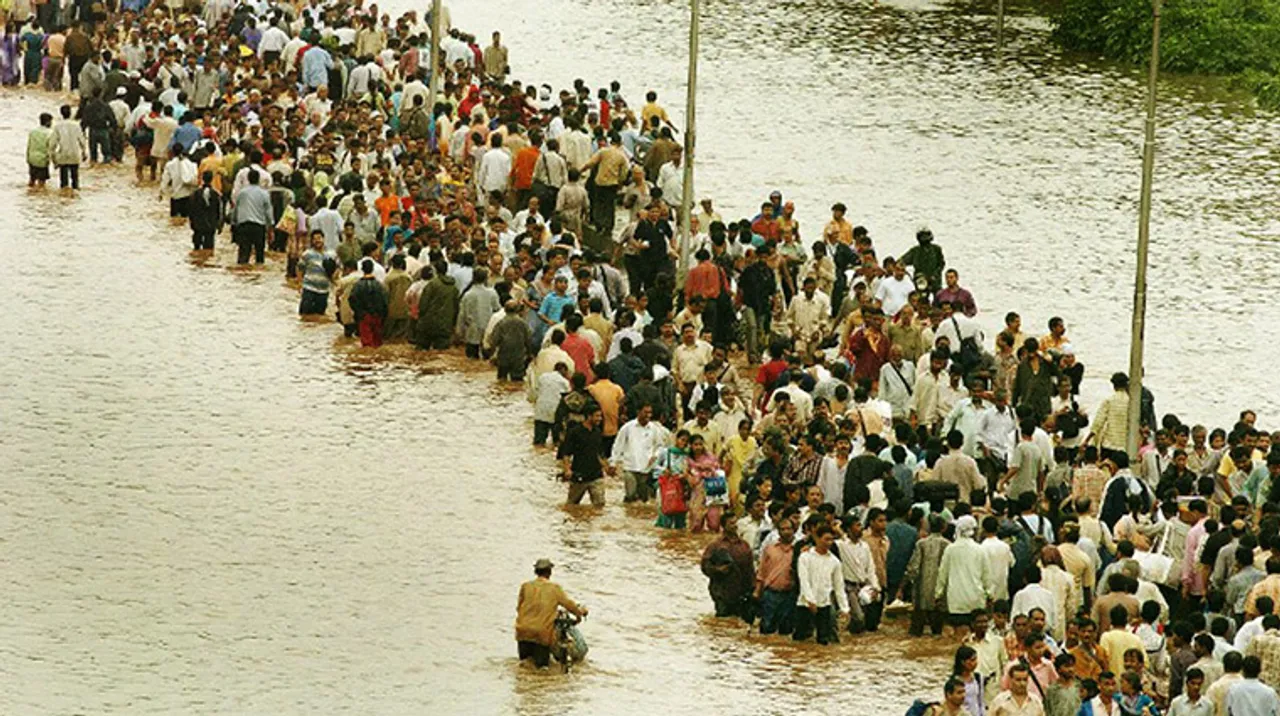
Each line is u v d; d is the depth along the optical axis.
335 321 97.75
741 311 93.25
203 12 147.88
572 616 64.75
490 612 67.94
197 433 82.81
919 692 62.84
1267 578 63.31
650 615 68.38
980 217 118.88
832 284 95.25
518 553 72.81
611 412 81.12
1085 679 57.31
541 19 170.00
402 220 98.81
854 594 67.44
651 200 104.06
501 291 91.06
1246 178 128.25
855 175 126.44
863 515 70.31
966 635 66.88
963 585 66.25
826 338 90.06
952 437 71.12
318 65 131.62
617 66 153.00
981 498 70.75
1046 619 62.12
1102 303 104.94
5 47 139.50
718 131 135.88
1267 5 157.12
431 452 82.12
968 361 84.19
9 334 93.06
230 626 65.94
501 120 113.44
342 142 108.94
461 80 124.88
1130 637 60.59
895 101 145.38
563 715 60.25
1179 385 94.06
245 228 103.69
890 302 89.44
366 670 63.12
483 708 60.62
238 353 92.50
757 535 68.62
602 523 76.06
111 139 123.50
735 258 96.31
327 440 82.81
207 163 108.06
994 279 107.94
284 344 94.12
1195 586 66.81
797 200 120.50
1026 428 73.62
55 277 101.12
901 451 71.00
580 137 112.50
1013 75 154.12
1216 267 111.25
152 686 61.38
